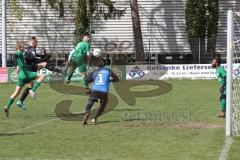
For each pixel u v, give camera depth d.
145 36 106.88
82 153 25.09
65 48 108.19
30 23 109.75
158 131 32.03
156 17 106.56
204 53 93.69
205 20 98.56
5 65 85.50
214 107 45.53
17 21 109.44
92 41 107.25
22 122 36.62
